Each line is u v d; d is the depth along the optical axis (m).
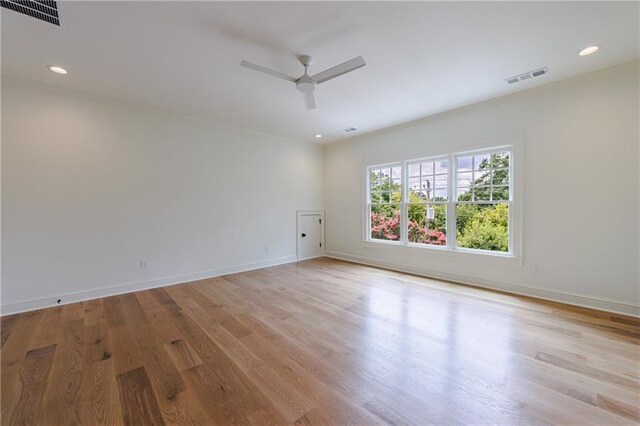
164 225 3.97
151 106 3.74
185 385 1.79
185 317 2.85
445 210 4.20
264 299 3.38
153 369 1.96
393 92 3.31
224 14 1.95
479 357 2.07
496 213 3.70
